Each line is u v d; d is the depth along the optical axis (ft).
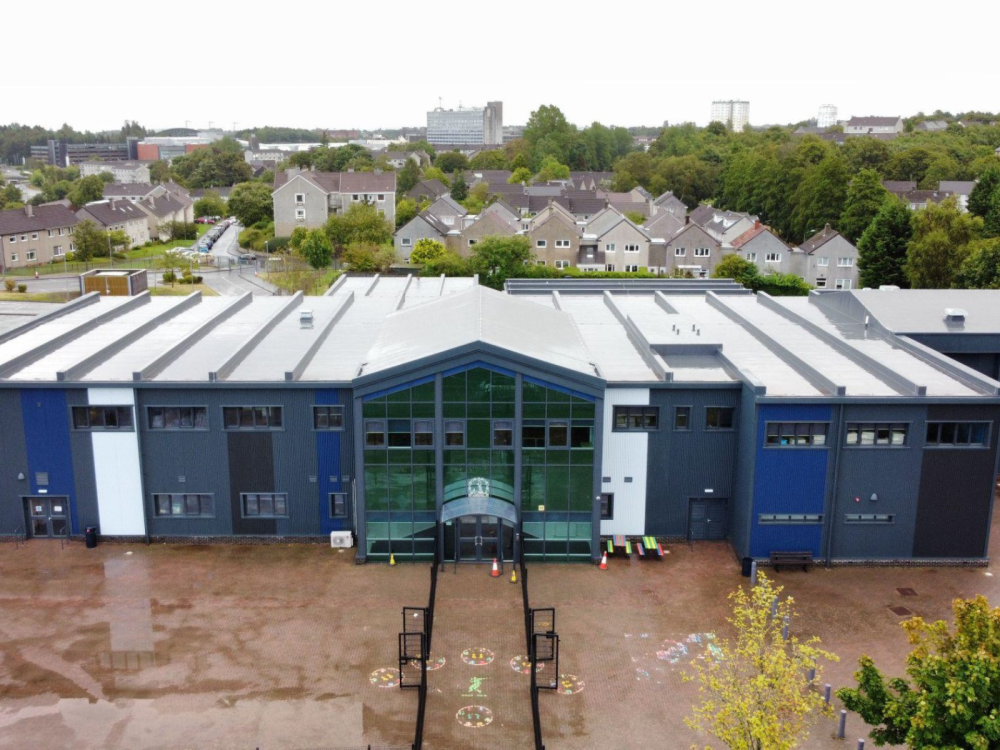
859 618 116.06
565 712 96.68
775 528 130.11
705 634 112.16
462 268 321.93
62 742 91.04
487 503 128.36
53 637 110.63
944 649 72.64
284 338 163.02
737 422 134.92
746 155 599.57
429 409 127.95
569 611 117.70
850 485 129.39
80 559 132.57
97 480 136.56
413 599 120.98
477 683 101.71
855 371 142.00
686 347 149.59
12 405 133.90
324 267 363.35
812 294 195.62
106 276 239.50
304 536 138.51
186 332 168.76
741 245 350.23
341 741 91.45
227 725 93.86
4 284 342.03
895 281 323.57
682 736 93.04
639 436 134.92
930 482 129.70
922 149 589.32
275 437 134.92
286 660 105.91
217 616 115.96
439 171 650.02
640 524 138.31
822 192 434.71
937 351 161.58
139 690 99.86
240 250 450.30
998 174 398.21
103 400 133.69
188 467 136.15
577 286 221.05
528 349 130.52
